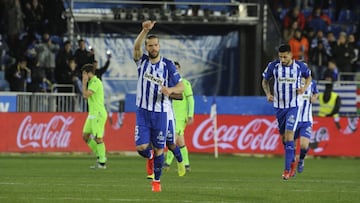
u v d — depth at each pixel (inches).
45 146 3376.0
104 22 4136.3
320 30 4168.3
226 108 3572.8
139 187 1769.2
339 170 2635.3
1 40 3841.0
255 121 3467.0
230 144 3476.9
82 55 3710.6
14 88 3636.8
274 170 2556.6
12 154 3378.4
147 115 1604.3
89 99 2544.3
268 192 1685.5
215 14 4153.5
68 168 2524.6
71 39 4067.4
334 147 3484.3
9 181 1929.1
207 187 1803.6
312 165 2950.3
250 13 4212.6
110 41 4160.9
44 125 3376.0
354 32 4411.9
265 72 2138.3
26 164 2728.8
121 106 3725.4
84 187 1758.1
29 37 3873.0
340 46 4035.4
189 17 4131.4
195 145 3469.5
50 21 3983.8
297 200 1513.3
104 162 2546.8
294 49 4018.2
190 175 2265.0
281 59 2095.2
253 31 4217.5
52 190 1668.3
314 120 3484.3
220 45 4256.9
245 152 3464.6
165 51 4210.1
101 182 1923.0
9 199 1450.5
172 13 4121.6
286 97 2102.6
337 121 3489.2
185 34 4227.4
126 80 4160.9
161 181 1996.8
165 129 1616.6
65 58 3710.6
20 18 3912.4
